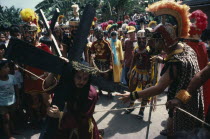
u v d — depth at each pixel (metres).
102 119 4.62
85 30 2.19
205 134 0.91
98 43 5.50
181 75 2.61
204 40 4.83
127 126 4.32
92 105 2.32
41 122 4.30
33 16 3.82
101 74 5.56
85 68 2.13
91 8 2.15
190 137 0.91
